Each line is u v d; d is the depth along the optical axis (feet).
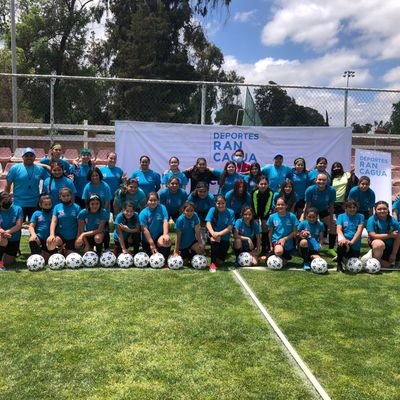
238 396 10.74
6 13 99.55
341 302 17.53
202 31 101.30
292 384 11.34
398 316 16.11
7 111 66.74
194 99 41.32
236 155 29.84
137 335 14.01
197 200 25.77
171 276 20.75
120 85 49.11
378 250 22.71
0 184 39.60
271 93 34.55
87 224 22.93
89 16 100.17
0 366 11.97
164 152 31.68
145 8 97.40
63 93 62.03
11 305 16.49
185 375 11.66
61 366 12.00
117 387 11.02
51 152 27.04
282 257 22.85
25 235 29.40
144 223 23.04
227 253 25.50
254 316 15.85
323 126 32.37
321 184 25.64
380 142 50.29
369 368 12.26
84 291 18.21
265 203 25.14
